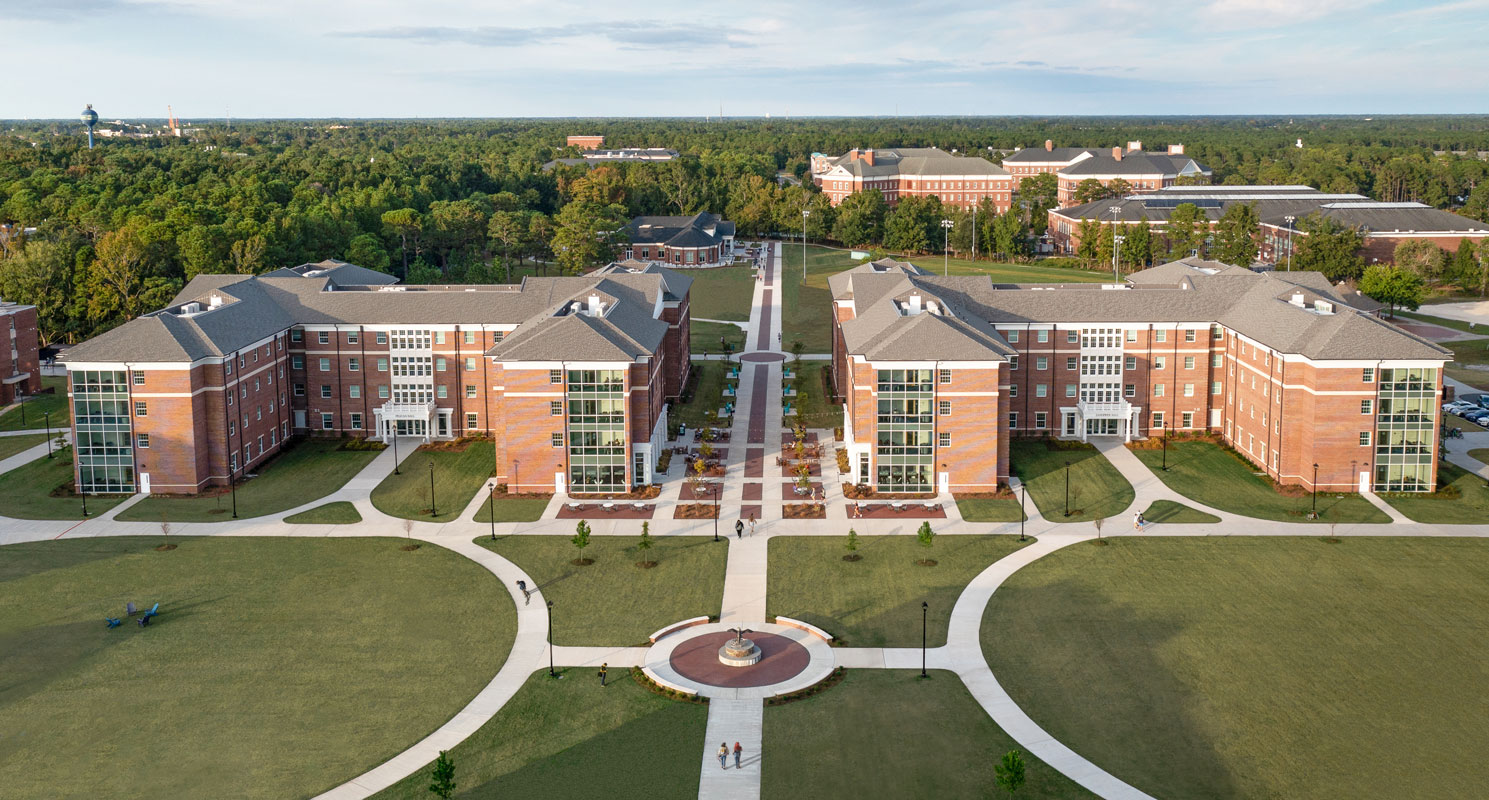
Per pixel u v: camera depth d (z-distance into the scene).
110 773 60.56
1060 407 124.19
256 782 59.75
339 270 144.88
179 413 105.56
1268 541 92.56
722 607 81.31
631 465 106.38
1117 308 123.00
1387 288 188.12
